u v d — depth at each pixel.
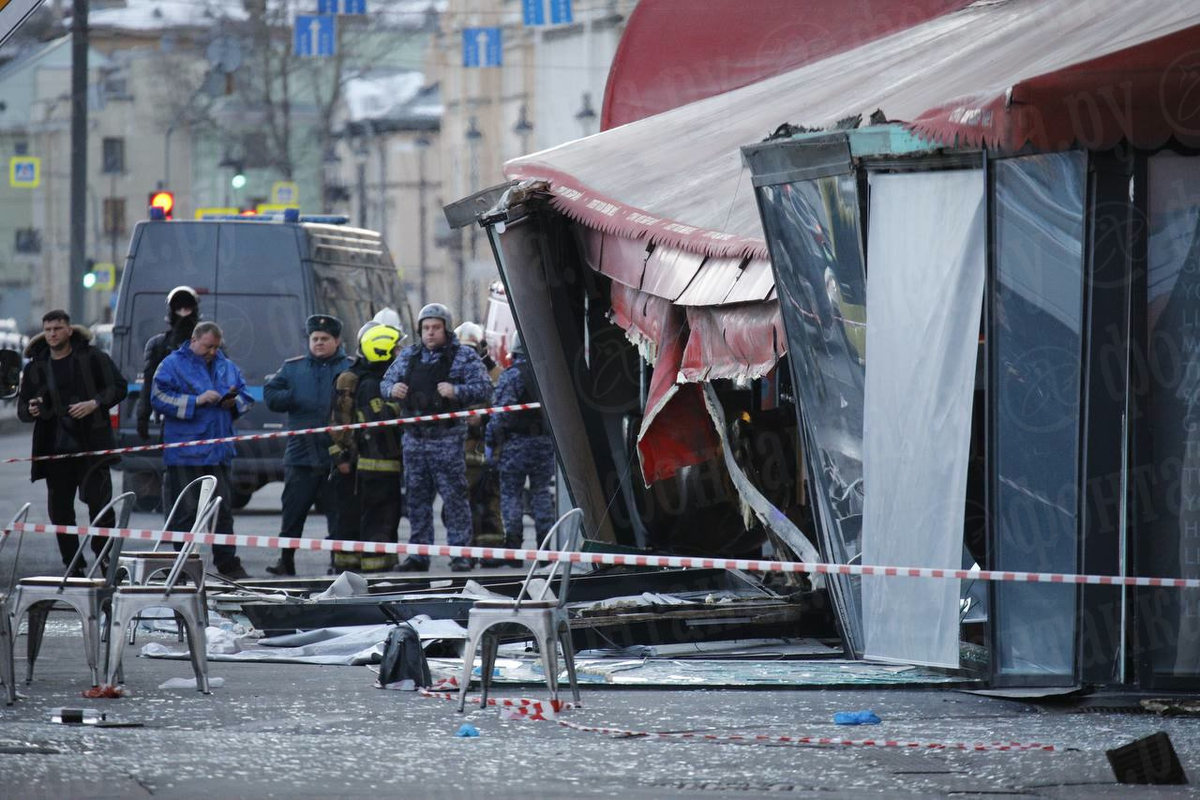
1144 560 27.97
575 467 42.59
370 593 42.19
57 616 42.56
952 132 28.36
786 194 32.44
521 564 55.81
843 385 31.91
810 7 48.88
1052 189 28.03
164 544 50.88
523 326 42.25
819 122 36.34
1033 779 21.77
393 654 30.27
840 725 26.14
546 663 27.39
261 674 32.44
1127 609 27.94
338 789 20.66
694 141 42.88
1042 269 28.22
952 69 37.22
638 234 38.62
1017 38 38.47
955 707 27.89
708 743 24.33
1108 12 37.12
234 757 22.81
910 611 30.95
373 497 51.56
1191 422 27.98
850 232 31.25
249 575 52.53
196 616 29.52
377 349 51.88
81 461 49.12
